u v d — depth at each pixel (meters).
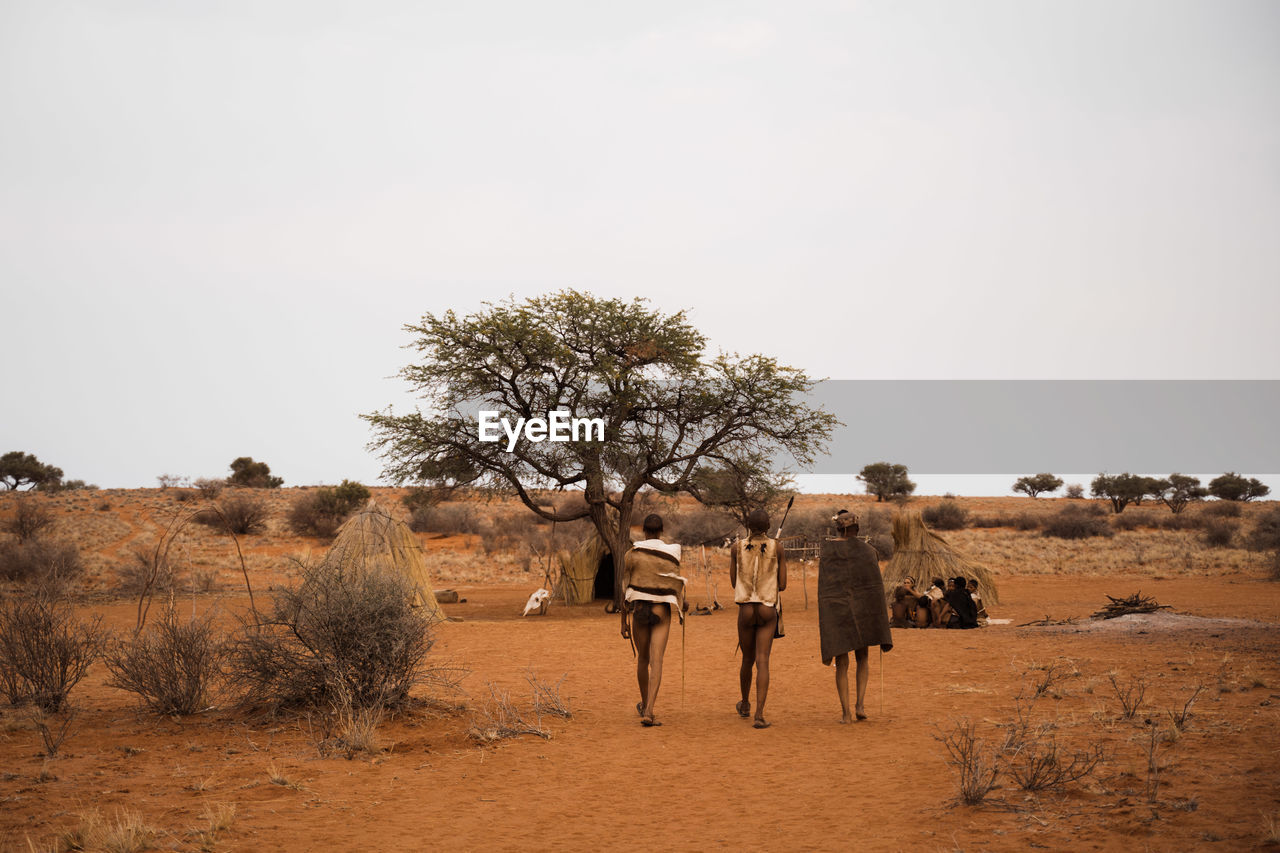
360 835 6.14
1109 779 6.78
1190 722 8.66
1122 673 12.15
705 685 12.63
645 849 5.80
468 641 18.84
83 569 36.12
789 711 10.51
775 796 6.94
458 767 8.05
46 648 10.80
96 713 10.87
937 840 5.72
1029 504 90.94
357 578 11.07
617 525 28.33
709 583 31.66
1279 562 32.59
